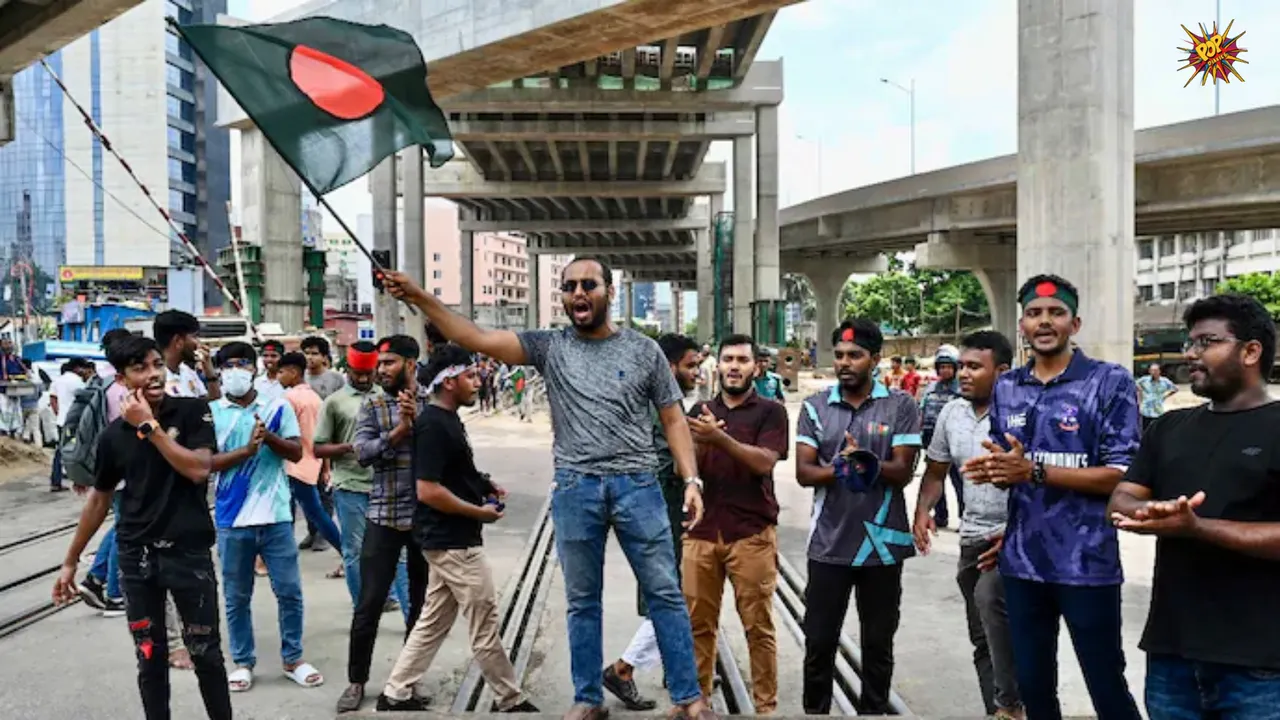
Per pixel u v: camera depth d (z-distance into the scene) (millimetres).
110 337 3990
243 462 4750
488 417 23484
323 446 5637
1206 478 2539
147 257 81312
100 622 6098
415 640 4445
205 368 5199
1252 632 2443
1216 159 23312
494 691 4457
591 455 3189
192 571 3721
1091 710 4684
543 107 26047
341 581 7188
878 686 4051
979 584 3992
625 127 30875
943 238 34594
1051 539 3104
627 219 48969
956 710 4668
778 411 4285
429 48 15484
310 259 24203
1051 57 10953
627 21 13672
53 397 11633
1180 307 52781
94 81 80562
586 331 3295
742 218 35344
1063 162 10875
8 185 81875
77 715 4586
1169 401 27703
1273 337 2559
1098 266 10734
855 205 37031
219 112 23703
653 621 3238
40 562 7707
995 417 3369
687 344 5035
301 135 3432
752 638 4199
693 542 4207
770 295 31359
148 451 3693
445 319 3301
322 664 5332
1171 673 2646
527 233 53312
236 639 4945
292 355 7105
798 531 9148
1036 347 3244
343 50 3674
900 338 64000
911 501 10430
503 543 8516
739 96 26484
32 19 12047
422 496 4203
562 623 6160
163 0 81250
